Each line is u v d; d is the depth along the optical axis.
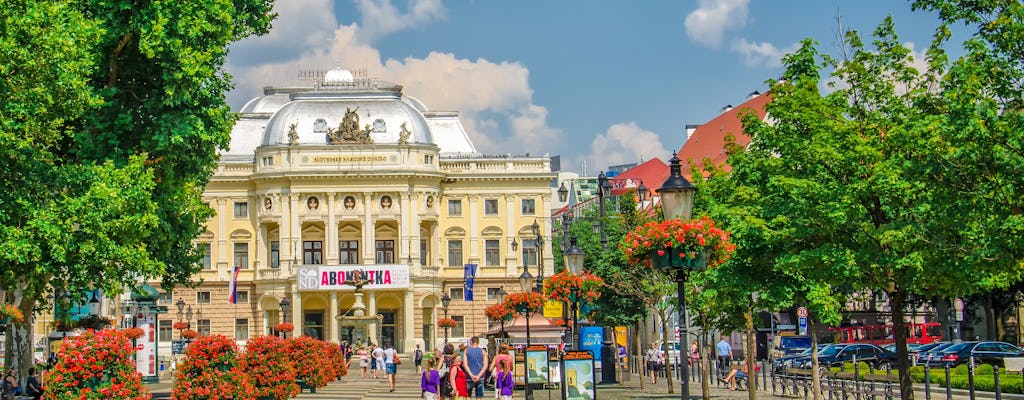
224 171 127.12
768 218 33.56
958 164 26.28
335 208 124.69
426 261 129.00
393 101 130.12
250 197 127.38
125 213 41.38
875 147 32.03
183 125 46.62
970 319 93.38
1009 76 27.84
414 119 129.25
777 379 53.75
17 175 38.22
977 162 26.12
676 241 29.16
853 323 97.88
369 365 88.75
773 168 33.72
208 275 126.38
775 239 32.53
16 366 48.50
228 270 126.62
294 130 125.25
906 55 33.34
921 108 31.27
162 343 125.19
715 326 46.41
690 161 48.88
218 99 49.06
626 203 71.00
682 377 28.05
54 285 42.12
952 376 49.50
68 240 38.94
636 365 81.88
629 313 71.56
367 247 124.38
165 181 48.31
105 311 86.44
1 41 35.09
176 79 45.91
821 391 43.56
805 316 62.91
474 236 129.25
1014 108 28.14
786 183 31.83
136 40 46.56
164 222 48.44
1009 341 91.81
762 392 51.97
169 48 45.34
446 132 140.62
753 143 36.47
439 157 133.50
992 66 27.83
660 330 95.94
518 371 52.25
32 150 37.97
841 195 30.81
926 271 29.66
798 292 38.00
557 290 51.94
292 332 121.12
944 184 26.80
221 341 38.22
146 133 47.00
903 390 30.88
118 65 47.41
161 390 58.34
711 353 83.69
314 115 128.62
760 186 35.25
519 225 129.88
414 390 61.16
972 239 27.64
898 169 29.62
